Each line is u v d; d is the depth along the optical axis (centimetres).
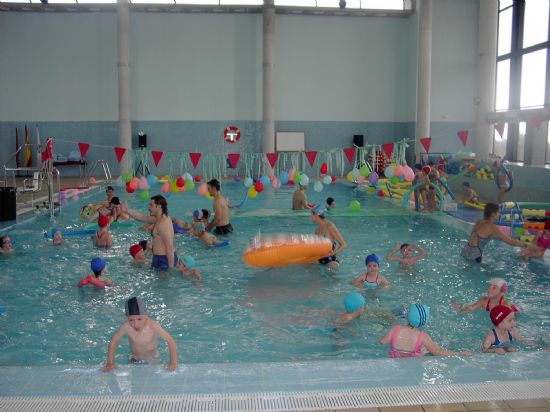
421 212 1148
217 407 292
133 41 1969
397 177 1105
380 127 2061
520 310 551
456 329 500
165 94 1997
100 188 1616
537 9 1590
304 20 2002
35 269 696
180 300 580
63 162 1891
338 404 297
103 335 486
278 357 442
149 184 1126
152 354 394
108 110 1977
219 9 1938
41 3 1891
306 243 665
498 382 320
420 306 409
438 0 1950
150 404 294
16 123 1966
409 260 714
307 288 620
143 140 1944
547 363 345
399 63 2039
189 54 1986
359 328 499
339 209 1198
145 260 731
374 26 2022
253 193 1160
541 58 1571
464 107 1994
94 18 1939
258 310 549
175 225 929
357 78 2038
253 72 2005
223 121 2017
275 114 2033
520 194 1289
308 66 2020
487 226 732
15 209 1022
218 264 727
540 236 740
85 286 625
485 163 1437
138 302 382
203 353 449
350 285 629
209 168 1833
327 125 2047
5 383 316
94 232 910
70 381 318
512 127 1669
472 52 1975
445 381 321
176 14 1967
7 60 1939
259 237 673
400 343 407
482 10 1673
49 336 484
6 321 519
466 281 647
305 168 2047
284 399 300
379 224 1032
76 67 1955
